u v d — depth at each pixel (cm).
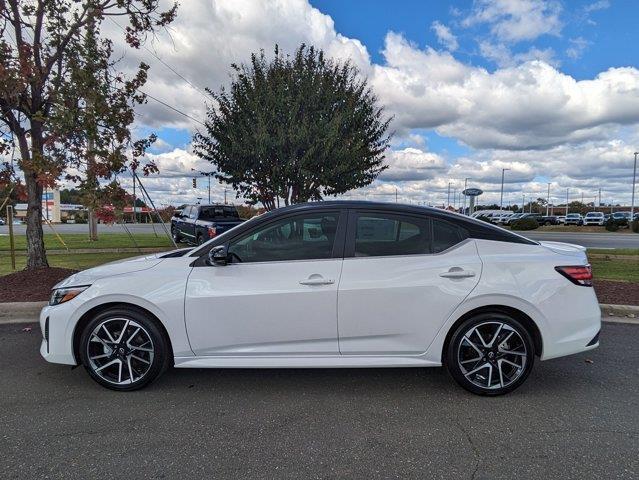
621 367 471
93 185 763
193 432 334
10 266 1112
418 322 390
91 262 1173
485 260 396
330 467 291
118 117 765
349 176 1205
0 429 337
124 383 402
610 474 283
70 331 397
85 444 316
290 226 405
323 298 387
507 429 340
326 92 1180
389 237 404
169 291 391
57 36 772
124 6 807
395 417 359
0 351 510
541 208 12688
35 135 800
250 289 389
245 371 456
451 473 285
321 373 452
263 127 1101
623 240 2903
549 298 389
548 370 463
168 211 4712
